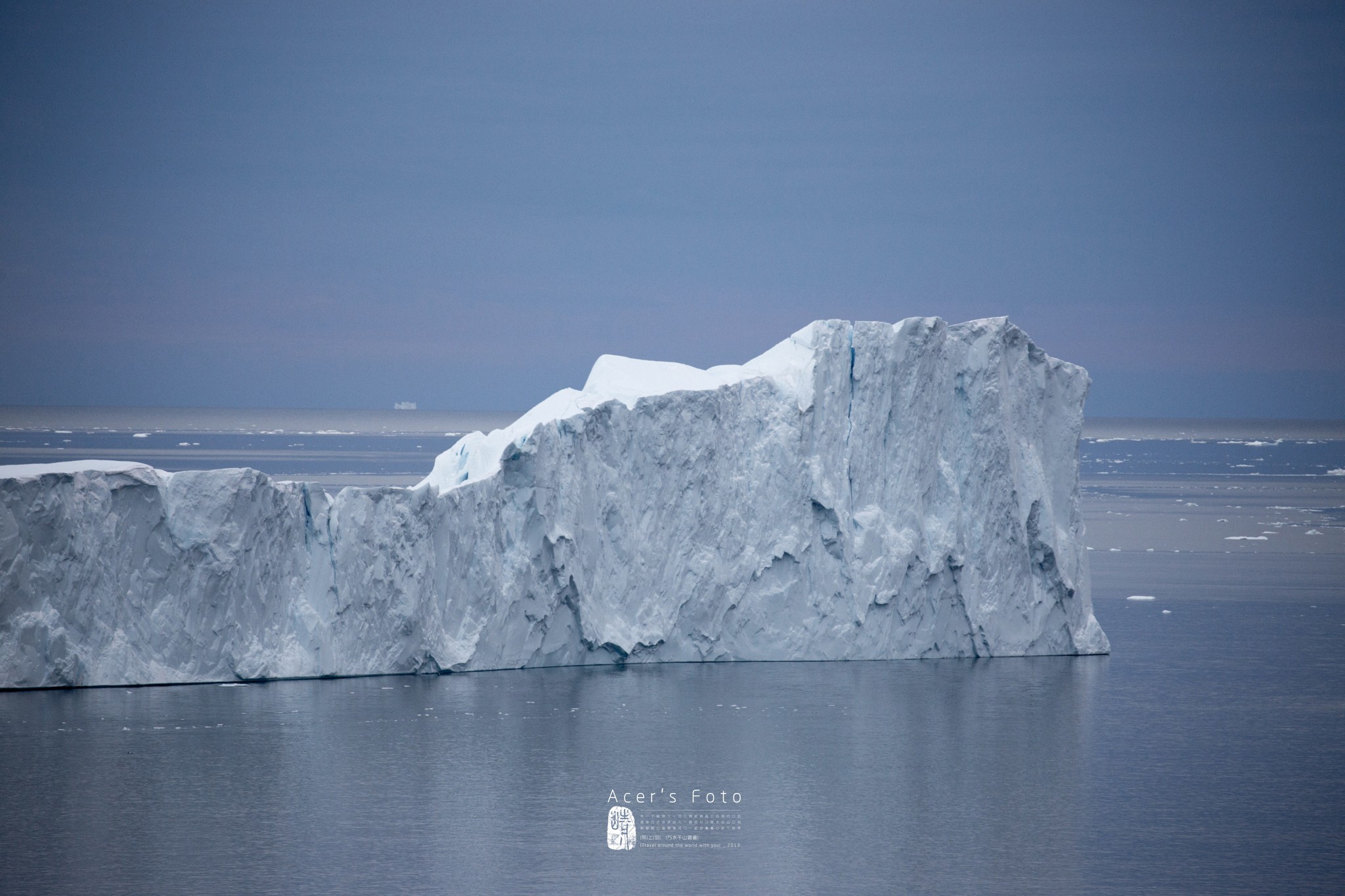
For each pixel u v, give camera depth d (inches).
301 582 5265.8
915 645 6127.0
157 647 4958.2
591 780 4057.6
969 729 4798.2
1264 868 3398.1
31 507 4685.0
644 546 5821.9
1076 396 6510.8
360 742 4404.5
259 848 3403.1
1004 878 3314.5
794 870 3346.5
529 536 5629.9
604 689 5300.2
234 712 4685.0
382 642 5359.3
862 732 4712.1
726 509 5915.4
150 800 3759.8
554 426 5654.5
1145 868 3390.7
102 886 3120.1
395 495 5349.4
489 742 4468.5
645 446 5812.0
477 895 3132.4
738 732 4667.8
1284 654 6496.1
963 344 6215.6
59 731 4362.7
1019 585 6274.6
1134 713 5103.3
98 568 4832.7
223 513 4980.3
